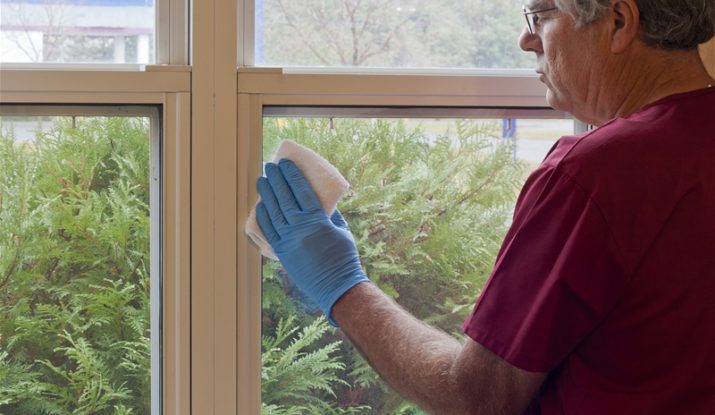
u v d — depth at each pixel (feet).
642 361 3.04
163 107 4.06
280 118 4.30
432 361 3.28
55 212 4.22
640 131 3.07
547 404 3.29
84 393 4.32
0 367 4.23
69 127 4.16
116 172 4.23
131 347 4.33
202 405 4.18
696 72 3.26
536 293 3.01
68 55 4.17
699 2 3.06
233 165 4.09
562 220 2.99
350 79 4.22
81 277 4.27
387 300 3.65
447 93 4.36
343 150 4.42
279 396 4.48
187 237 4.11
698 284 3.03
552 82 3.48
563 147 3.17
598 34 3.22
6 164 4.14
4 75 3.93
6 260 4.20
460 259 4.64
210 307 4.14
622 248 2.95
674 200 3.00
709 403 3.07
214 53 4.04
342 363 4.55
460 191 4.60
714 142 3.11
